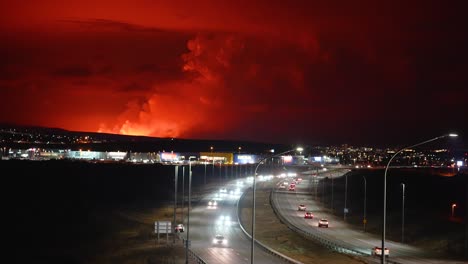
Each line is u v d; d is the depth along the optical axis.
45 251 94.50
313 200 190.00
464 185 192.12
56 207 148.00
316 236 110.75
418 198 180.00
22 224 122.06
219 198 182.75
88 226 121.75
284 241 101.81
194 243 95.38
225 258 79.31
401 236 116.44
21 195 166.75
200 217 134.50
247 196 191.12
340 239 110.19
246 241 99.06
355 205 175.88
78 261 85.25
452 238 107.19
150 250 87.81
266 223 128.75
